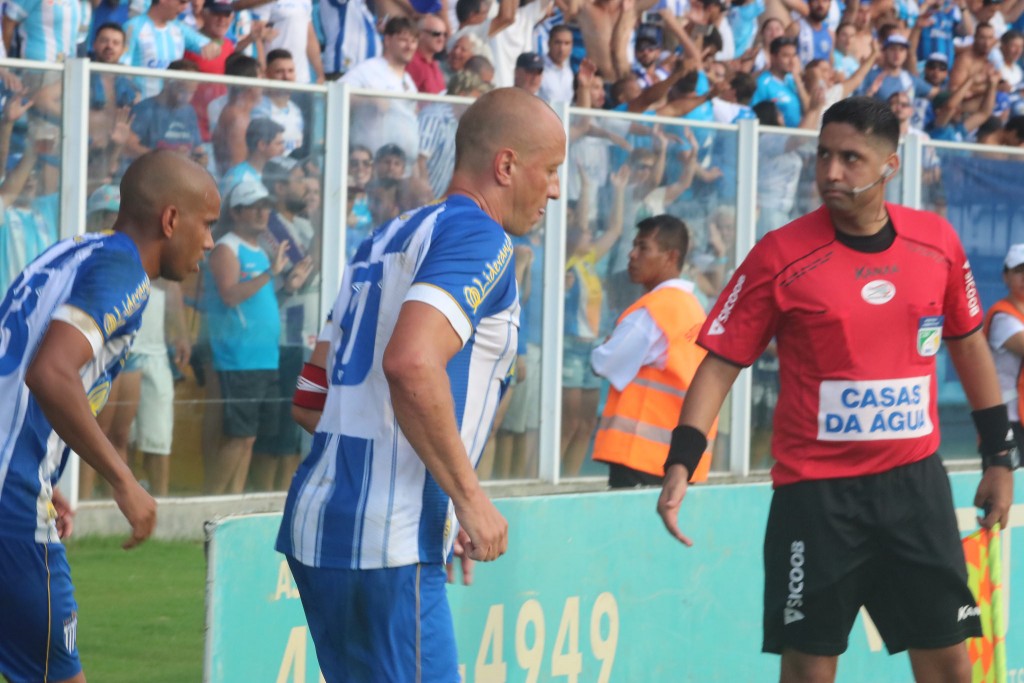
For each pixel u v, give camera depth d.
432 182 30.78
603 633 15.14
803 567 13.33
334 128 29.41
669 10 43.25
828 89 46.03
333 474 10.48
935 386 13.68
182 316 27.80
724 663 16.23
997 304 28.22
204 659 12.04
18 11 31.34
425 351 9.63
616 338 22.22
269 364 29.00
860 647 17.14
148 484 27.56
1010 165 38.66
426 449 9.73
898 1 50.75
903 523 13.24
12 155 25.97
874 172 12.88
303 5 36.00
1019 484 18.16
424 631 10.41
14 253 26.08
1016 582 18.16
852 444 13.16
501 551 10.02
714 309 13.64
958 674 13.63
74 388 11.45
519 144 10.76
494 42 37.97
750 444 35.31
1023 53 54.91
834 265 13.14
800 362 13.36
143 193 12.64
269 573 12.51
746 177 34.78
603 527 15.05
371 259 10.74
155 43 33.06
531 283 32.16
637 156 33.22
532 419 32.34
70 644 12.60
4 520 12.05
